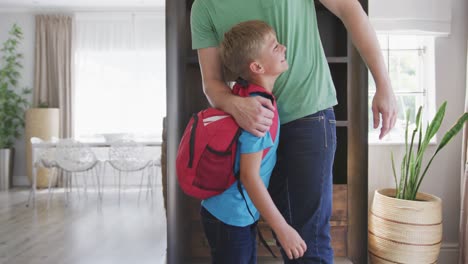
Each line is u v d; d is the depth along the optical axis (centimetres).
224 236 111
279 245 116
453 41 262
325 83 111
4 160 639
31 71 692
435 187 262
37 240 334
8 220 410
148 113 694
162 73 691
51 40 682
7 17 690
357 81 220
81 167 499
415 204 209
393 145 263
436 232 212
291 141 109
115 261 279
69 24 681
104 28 689
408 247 209
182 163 106
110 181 682
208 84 113
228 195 108
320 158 108
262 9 106
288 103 109
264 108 95
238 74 108
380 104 103
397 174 264
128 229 371
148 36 689
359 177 219
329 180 112
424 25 254
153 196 564
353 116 227
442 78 262
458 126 213
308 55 108
